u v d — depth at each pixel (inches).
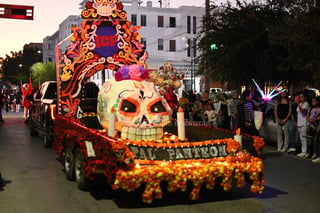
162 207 267.7
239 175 271.0
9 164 414.6
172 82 372.8
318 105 456.8
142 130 309.3
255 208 268.7
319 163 434.0
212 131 334.6
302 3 548.7
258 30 679.1
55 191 307.4
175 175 251.3
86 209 262.1
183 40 2434.8
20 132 701.9
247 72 729.6
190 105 594.2
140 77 321.7
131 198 289.0
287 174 379.2
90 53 418.0
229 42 707.4
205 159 282.8
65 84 411.8
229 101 564.1
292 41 546.0
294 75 696.4
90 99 438.6
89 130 295.0
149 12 2428.6
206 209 264.4
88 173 276.5
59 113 409.4
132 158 243.8
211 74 763.4
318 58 531.5
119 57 426.6
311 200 291.1
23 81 2908.5
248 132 475.8
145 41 2428.6
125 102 307.9
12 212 255.6
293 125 499.5
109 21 422.0
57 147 381.4
